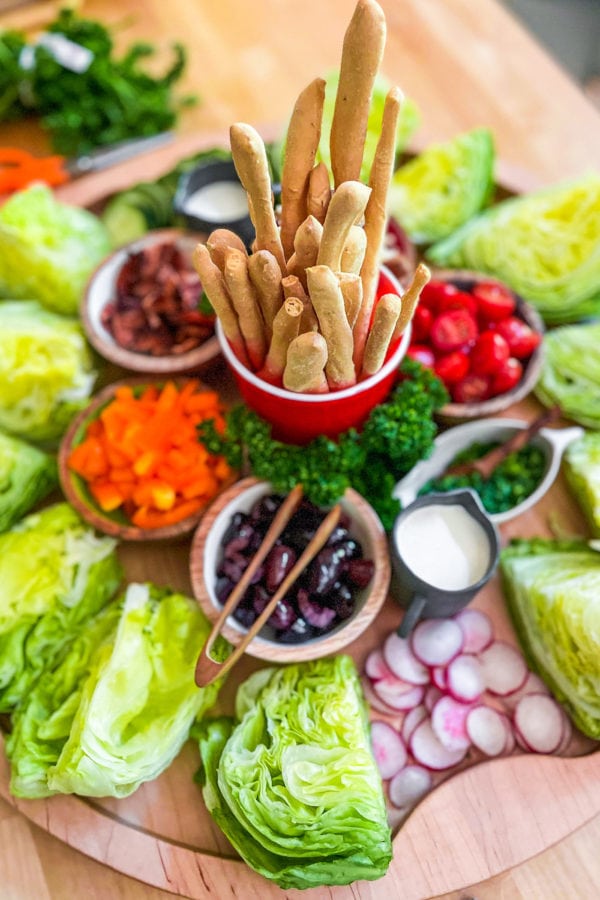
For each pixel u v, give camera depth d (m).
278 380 0.50
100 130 0.77
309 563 0.51
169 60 0.82
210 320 0.59
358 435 0.54
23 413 0.61
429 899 0.47
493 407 0.56
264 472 0.52
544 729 0.52
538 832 0.48
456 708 0.53
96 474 0.55
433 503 0.52
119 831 0.48
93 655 0.53
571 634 0.50
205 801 0.49
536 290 0.64
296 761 0.48
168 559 0.58
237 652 0.48
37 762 0.49
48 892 0.49
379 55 0.39
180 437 0.55
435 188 0.68
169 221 0.68
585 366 0.61
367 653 0.55
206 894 0.47
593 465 0.57
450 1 0.85
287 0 0.86
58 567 0.55
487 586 0.57
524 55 0.81
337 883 0.46
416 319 0.59
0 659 0.52
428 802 0.49
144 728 0.49
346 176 0.43
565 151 0.75
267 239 0.44
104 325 0.61
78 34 0.79
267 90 0.80
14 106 0.78
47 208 0.65
